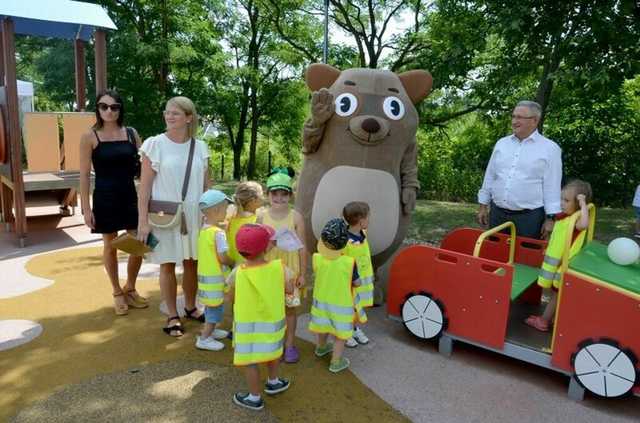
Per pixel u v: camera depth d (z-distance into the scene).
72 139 8.37
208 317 3.79
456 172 15.37
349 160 4.23
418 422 3.03
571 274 3.30
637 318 3.11
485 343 3.69
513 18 7.04
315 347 3.99
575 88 7.63
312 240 4.51
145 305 4.69
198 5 16.88
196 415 2.99
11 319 4.35
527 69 8.79
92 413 2.99
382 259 4.65
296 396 3.26
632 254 3.53
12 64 6.38
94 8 7.49
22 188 6.62
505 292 3.57
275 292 3.00
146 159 3.83
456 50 9.55
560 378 3.65
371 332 4.33
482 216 4.87
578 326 3.30
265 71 21.33
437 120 16.16
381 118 4.21
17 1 6.54
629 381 3.14
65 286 5.21
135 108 15.45
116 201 4.37
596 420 3.13
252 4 19.72
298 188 4.59
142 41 14.92
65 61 15.51
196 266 4.29
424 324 3.93
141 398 3.16
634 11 6.65
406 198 4.50
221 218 3.72
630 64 6.50
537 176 4.34
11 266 5.86
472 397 3.34
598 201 13.61
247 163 24.67
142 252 3.89
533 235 4.50
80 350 3.80
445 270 3.81
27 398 3.14
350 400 3.24
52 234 7.45
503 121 13.95
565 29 7.07
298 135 23.09
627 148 13.45
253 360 2.96
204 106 17.20
